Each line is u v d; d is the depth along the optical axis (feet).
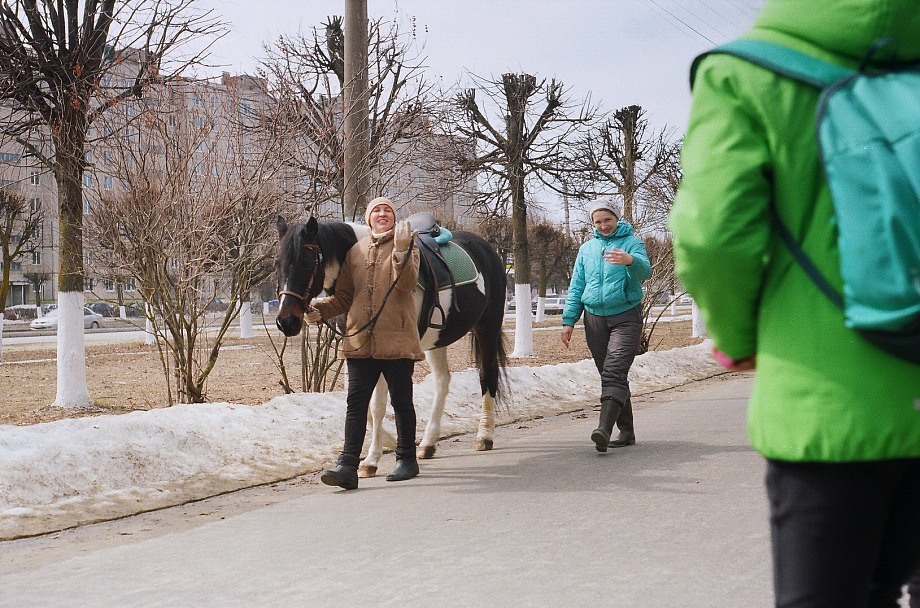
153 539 16.72
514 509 17.94
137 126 29.91
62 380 35.35
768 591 12.18
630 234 24.73
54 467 20.34
